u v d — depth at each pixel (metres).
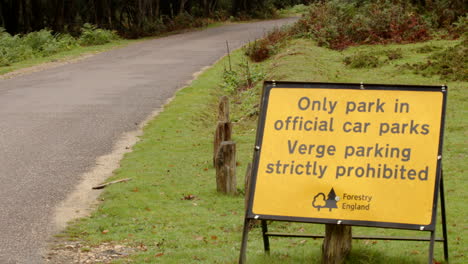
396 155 6.91
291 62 28.44
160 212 10.69
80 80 27.53
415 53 30.00
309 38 37.00
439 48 30.25
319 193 6.97
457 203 10.63
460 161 13.68
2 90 24.83
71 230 9.48
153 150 15.59
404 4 37.69
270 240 9.22
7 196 11.27
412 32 34.53
